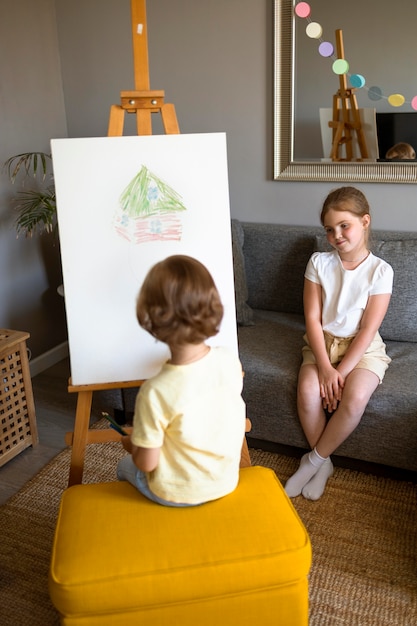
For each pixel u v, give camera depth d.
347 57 2.39
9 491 2.09
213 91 2.68
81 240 1.63
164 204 1.66
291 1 2.39
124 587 1.19
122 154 1.64
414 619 1.55
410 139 2.40
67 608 1.20
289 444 2.16
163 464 1.31
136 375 1.68
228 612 1.28
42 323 3.01
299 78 2.49
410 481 2.07
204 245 1.68
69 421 2.53
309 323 2.10
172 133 1.75
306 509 1.95
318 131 2.54
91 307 1.65
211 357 1.27
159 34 2.69
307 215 2.68
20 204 2.76
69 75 2.92
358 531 1.85
